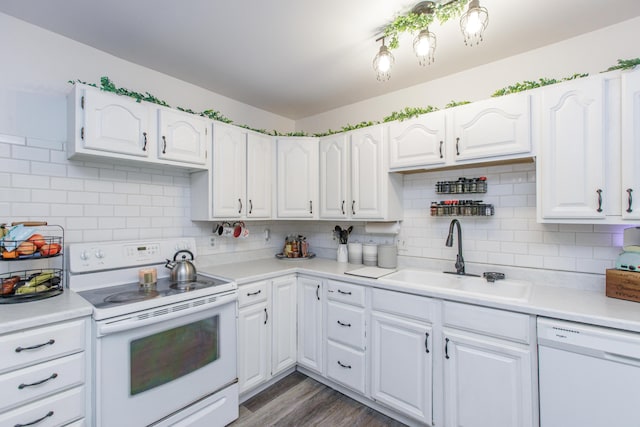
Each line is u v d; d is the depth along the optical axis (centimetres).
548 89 162
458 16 158
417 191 243
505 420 149
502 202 205
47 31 176
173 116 200
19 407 119
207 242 253
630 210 140
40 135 173
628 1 151
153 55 204
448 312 168
